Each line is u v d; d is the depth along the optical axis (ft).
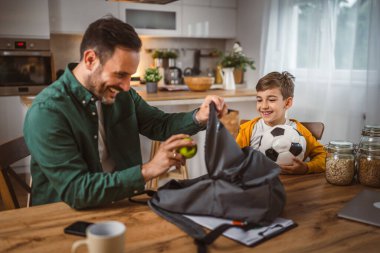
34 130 3.50
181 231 2.90
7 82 12.60
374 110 10.11
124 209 3.34
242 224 2.92
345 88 11.00
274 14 12.92
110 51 3.44
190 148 3.33
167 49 16.46
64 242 2.72
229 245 2.68
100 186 3.27
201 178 3.45
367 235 2.88
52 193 3.92
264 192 2.93
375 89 10.04
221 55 14.35
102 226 2.33
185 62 16.90
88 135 3.93
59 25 13.15
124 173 3.36
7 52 12.26
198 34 15.57
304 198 3.67
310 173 4.63
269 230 2.90
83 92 3.84
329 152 4.12
